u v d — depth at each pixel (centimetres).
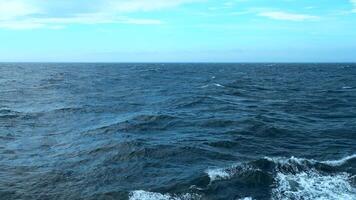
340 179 1270
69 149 1767
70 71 11562
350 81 6806
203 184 1254
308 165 1393
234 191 1191
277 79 7344
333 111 3020
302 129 2209
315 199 1108
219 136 2000
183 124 2358
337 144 1855
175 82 6544
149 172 1406
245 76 8656
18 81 6356
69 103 3462
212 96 4038
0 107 3148
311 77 8188
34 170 1459
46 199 1181
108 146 1769
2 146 1839
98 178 1359
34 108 3122
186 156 1605
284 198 1126
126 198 1166
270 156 1633
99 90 4838
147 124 2336
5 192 1234
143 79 7400
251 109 3092
